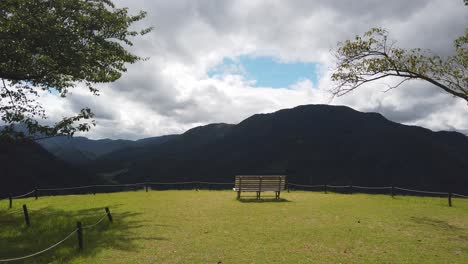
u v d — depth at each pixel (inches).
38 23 559.8
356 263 327.0
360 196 804.6
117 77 698.8
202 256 351.9
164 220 524.7
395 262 328.5
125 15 701.9
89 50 642.8
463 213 569.9
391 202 693.9
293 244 389.1
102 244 403.5
